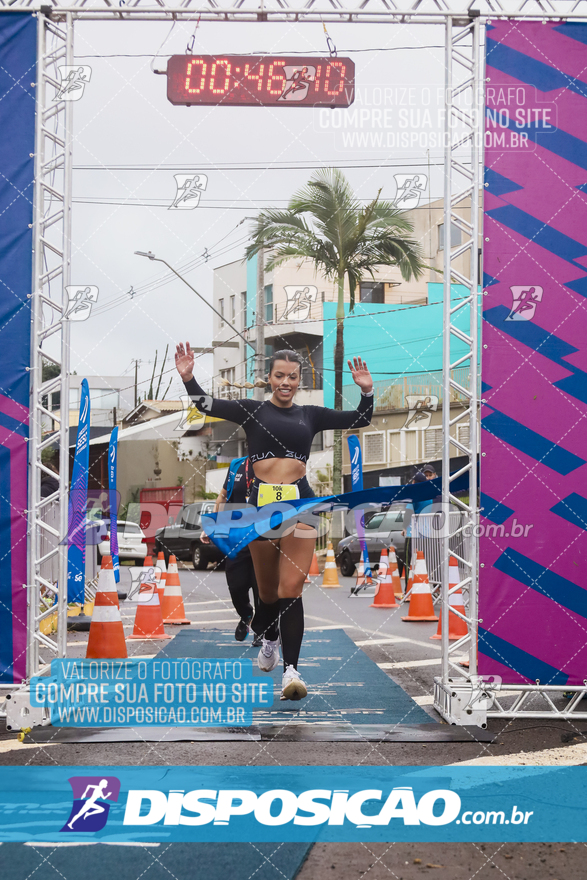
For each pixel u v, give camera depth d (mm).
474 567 5375
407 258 23266
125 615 10773
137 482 33906
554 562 5387
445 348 5414
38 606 5348
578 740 4742
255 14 5648
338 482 27047
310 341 29969
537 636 5359
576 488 5422
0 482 5340
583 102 5488
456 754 4398
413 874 2934
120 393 35094
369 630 9328
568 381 5449
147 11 5543
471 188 5480
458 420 5453
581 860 3062
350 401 29359
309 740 4637
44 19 5457
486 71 5457
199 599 13758
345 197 22219
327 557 15688
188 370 5504
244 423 5625
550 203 5465
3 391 5348
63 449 5410
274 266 23438
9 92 5410
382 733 4793
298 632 5422
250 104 5785
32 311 5359
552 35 5484
